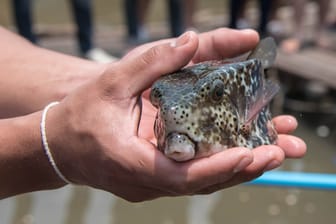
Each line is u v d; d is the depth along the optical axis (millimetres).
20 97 938
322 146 2160
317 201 1816
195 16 3090
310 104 2404
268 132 830
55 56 971
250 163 719
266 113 848
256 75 814
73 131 738
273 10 2826
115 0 3949
